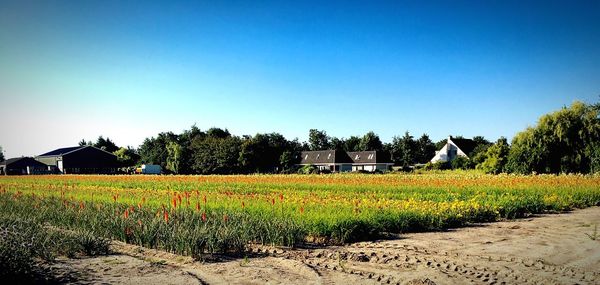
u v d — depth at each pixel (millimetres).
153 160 101562
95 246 11789
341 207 17078
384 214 15375
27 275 9086
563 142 48250
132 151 131625
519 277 9039
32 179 52281
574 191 24953
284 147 98625
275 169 89000
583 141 47469
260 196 22344
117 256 11406
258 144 86750
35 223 13602
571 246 12328
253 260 10859
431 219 16125
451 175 54031
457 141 103250
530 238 13766
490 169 54719
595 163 45969
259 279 9102
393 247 12414
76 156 89438
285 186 34594
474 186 30328
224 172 85625
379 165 99562
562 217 19078
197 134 111188
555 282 8664
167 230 12477
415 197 23562
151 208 17188
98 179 50969
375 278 9086
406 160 116562
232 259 10984
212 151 86750
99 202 19828
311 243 13125
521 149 50031
